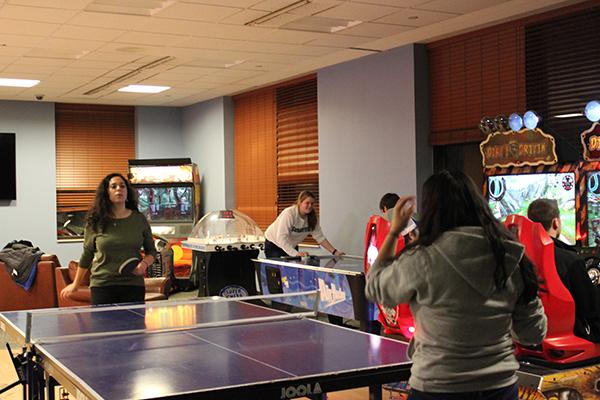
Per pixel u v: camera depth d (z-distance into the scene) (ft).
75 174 41.11
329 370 9.11
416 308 7.87
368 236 17.12
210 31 23.50
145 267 16.03
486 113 24.35
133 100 40.01
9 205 39.19
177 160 38.91
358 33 24.22
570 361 12.39
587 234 18.03
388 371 9.36
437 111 26.30
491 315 7.61
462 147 26.35
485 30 24.13
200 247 26.84
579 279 12.49
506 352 7.73
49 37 24.04
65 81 33.19
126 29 23.04
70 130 41.06
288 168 34.68
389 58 27.30
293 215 23.93
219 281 26.89
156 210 39.11
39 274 27.07
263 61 29.04
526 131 19.34
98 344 10.95
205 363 9.55
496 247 7.58
